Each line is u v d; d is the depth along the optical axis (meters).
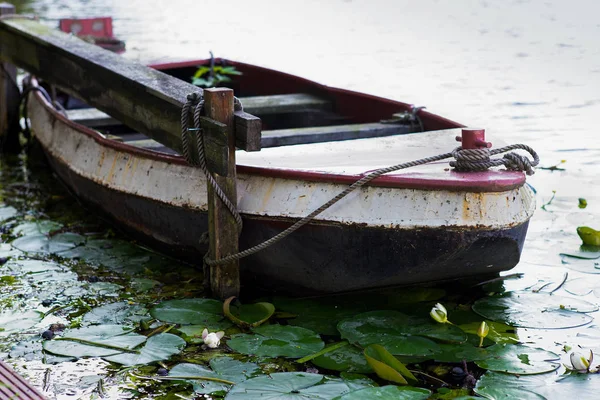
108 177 8.63
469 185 6.47
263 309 6.98
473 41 21.62
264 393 5.59
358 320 6.74
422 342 6.32
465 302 7.24
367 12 27.98
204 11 29.20
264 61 19.95
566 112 14.14
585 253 8.27
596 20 23.64
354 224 6.65
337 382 5.78
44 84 12.77
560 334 6.61
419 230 6.56
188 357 6.32
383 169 6.57
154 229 8.23
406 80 17.27
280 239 6.93
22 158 12.72
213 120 6.74
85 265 8.25
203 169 6.91
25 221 9.66
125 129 11.42
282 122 11.06
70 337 6.57
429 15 26.36
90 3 30.16
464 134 6.74
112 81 8.63
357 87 16.72
